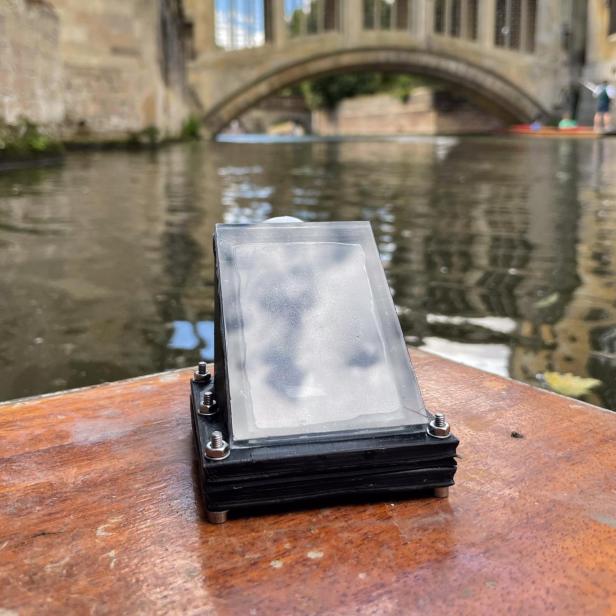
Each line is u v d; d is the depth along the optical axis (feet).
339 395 0.61
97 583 0.49
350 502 0.60
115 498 0.61
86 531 0.56
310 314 0.65
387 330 0.66
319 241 0.70
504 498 0.61
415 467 0.59
